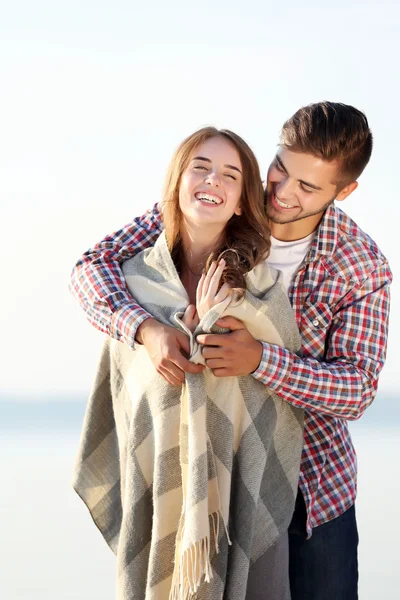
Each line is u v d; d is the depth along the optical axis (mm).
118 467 3615
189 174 3326
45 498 8031
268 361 3223
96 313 3418
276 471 3432
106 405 3615
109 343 3557
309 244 3557
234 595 3227
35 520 7320
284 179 3457
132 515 3344
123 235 3631
